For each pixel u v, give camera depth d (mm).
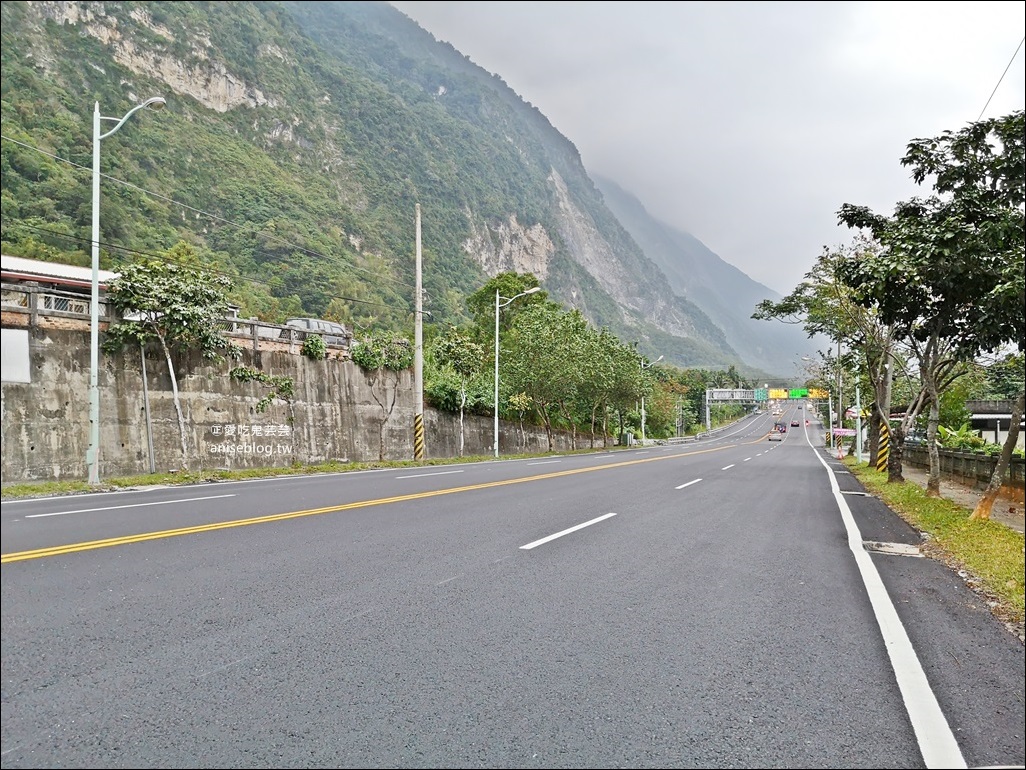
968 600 5973
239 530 7789
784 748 3115
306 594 5281
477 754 2955
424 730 3156
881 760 3037
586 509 11023
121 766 2766
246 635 4320
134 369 19953
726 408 144750
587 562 6863
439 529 8430
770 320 24656
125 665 3781
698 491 15141
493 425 41469
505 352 45969
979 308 11844
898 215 13562
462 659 4059
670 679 3869
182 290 20031
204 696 3436
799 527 10055
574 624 4809
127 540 6938
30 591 5059
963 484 20109
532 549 7387
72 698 3361
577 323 51781
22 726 3070
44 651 3930
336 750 2953
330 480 16312
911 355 20141
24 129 42562
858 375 29797
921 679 3986
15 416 16922
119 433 19359
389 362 31469
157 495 12297
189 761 2824
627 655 4227
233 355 22906
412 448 32750
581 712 3404
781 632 4801
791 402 195750
